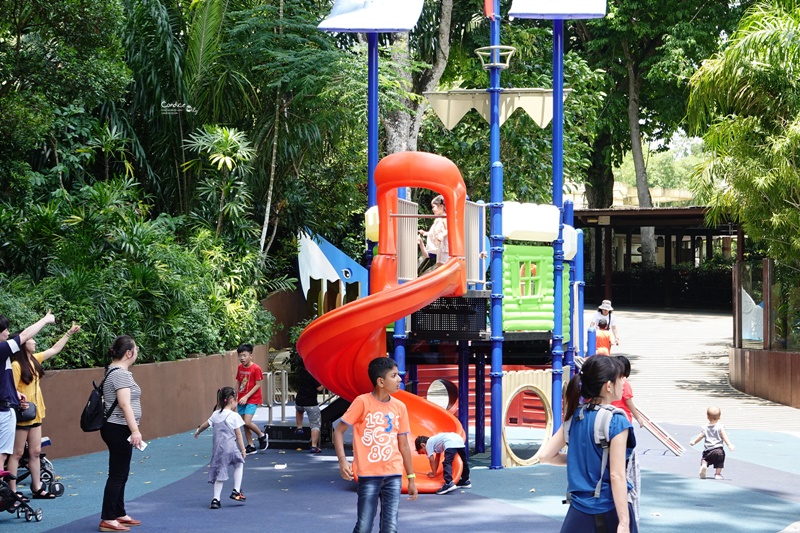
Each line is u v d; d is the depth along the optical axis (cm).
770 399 2041
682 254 4869
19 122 1434
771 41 1941
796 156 1925
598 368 538
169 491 1052
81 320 1368
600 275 4091
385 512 677
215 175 2083
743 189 1997
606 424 527
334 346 1098
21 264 1548
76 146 1895
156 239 1731
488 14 1383
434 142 2678
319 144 2216
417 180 1146
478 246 1270
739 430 1647
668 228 3944
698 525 879
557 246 1318
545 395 1305
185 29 2094
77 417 1333
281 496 1023
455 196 1155
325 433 1473
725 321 3372
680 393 2158
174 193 2138
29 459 998
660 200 7419
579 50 3900
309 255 2480
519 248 1286
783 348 2066
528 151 2519
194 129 2081
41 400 1005
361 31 1469
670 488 1076
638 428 1656
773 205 1995
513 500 1006
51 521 888
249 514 925
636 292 4084
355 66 2008
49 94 1512
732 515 925
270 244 2317
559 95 1391
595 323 1803
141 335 1498
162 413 1523
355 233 2809
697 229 4072
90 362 1388
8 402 895
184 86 2011
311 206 2447
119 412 849
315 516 916
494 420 1234
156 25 1978
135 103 2039
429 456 1078
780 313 2077
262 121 2164
